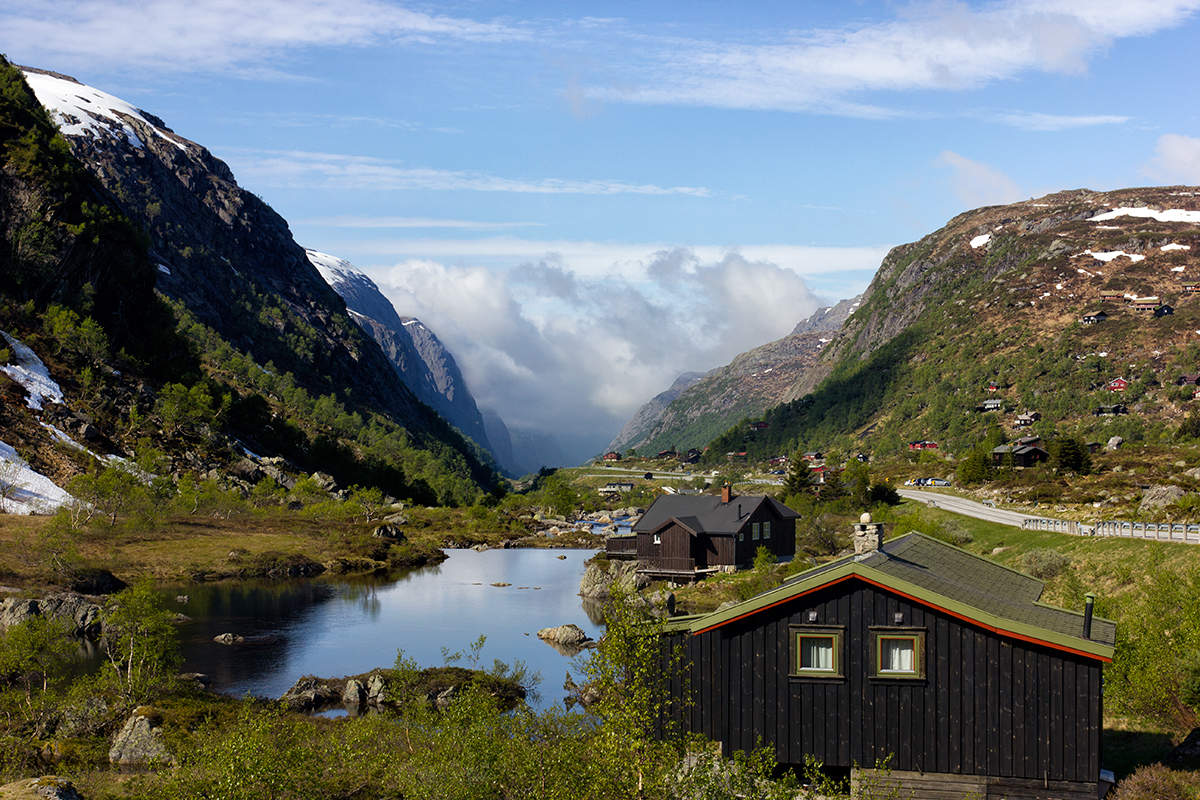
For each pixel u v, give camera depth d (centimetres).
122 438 14100
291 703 4616
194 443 15325
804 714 2616
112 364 16575
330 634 6625
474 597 8388
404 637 6531
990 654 2523
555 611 7638
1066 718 2467
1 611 5988
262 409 19275
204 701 4359
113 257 19075
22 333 15312
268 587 8862
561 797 2256
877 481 14550
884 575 2567
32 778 3058
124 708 4047
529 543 13600
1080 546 6756
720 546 8931
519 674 5031
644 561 9100
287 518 13175
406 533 13888
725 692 2667
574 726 2778
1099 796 2500
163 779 2752
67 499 10931
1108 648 2403
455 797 2481
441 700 4591
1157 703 3100
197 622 7019
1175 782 2531
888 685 2575
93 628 6053
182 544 10306
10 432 12100
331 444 19675
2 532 8969
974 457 16075
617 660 2253
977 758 2512
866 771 2555
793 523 9962
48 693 4059
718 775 2175
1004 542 8125
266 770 2527
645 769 2172
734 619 2650
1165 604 3522
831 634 2606
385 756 3008
